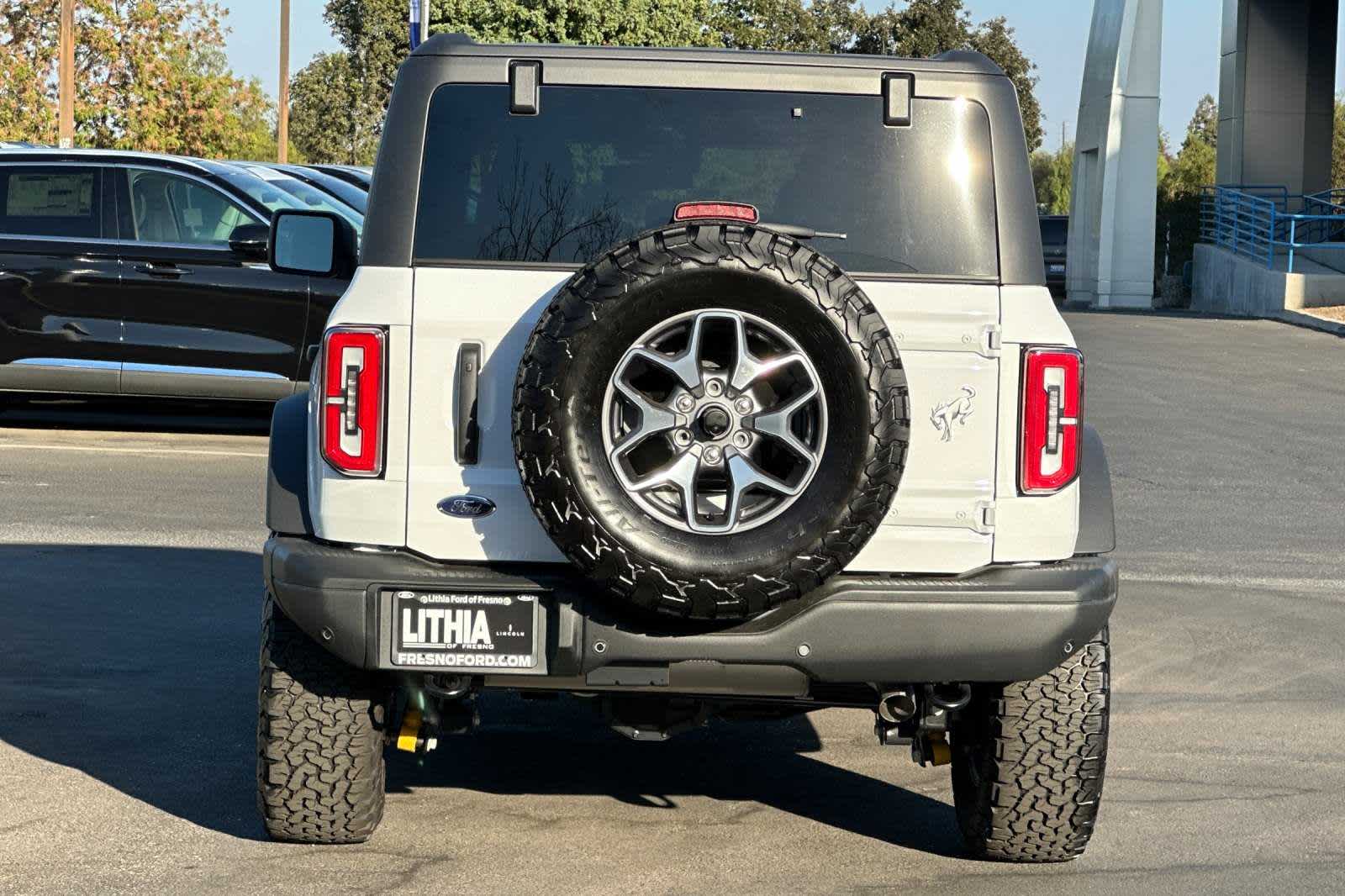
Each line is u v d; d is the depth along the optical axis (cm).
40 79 4678
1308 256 3759
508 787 577
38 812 529
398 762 603
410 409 463
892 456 433
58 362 1337
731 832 532
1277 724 685
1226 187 4188
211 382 1340
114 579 891
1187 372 2275
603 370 429
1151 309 3941
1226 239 4031
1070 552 475
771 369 432
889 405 432
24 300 1334
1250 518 1208
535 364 429
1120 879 494
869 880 489
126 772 571
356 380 463
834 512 432
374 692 488
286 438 497
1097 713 487
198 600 848
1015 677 465
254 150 5362
